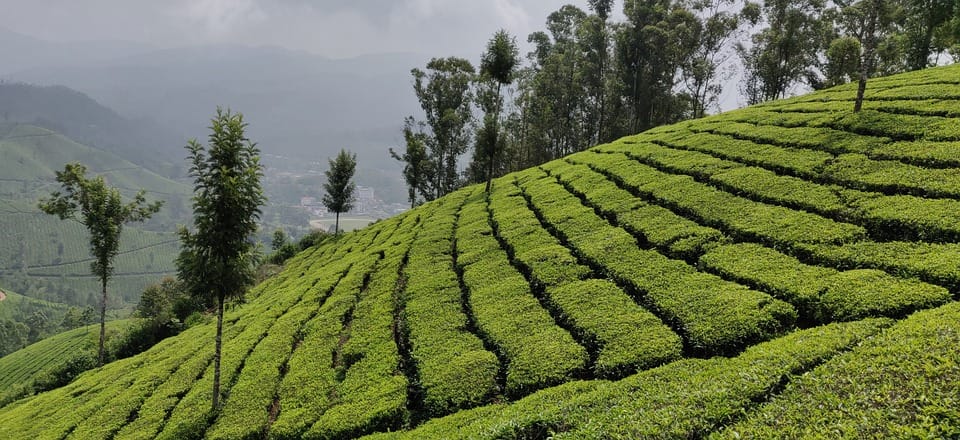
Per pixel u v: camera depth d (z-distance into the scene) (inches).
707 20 2103.8
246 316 1101.7
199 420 662.5
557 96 2549.2
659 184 950.4
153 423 701.9
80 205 1295.5
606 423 387.2
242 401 677.9
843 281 515.5
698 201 827.4
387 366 658.8
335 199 2102.6
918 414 287.4
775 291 544.4
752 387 367.9
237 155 661.9
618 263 716.0
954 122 780.6
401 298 868.0
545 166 1524.4
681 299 585.6
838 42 1488.7
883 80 1214.3
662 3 2289.6
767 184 800.9
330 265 1337.4
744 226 700.0
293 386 677.3
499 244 960.3
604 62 2512.3
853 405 308.8
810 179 784.3
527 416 445.4
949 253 506.6
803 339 431.5
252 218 690.8
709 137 1146.7
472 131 2539.4
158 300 1897.1
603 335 566.9
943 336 354.0
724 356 493.0
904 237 576.7
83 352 1470.2
